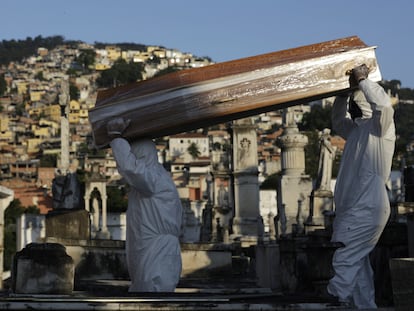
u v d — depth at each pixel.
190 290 11.69
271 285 17.48
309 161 80.12
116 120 10.37
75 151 153.12
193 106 10.24
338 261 9.02
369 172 9.16
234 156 36.22
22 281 9.64
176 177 120.19
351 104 9.84
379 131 9.18
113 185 99.62
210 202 39.75
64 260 9.66
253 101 10.12
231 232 35.53
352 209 9.15
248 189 35.94
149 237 10.61
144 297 7.94
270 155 127.62
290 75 10.08
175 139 162.38
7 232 58.16
